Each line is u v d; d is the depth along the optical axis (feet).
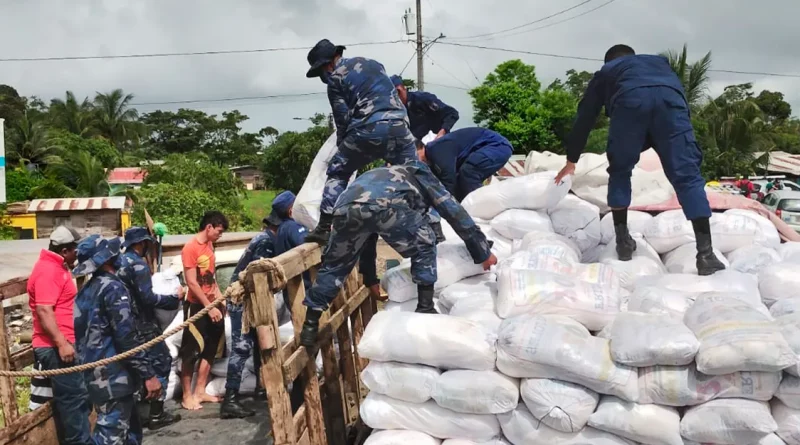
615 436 9.21
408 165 11.78
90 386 13.70
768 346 8.30
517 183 15.21
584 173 16.81
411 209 11.35
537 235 13.84
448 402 9.71
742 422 8.45
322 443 11.75
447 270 12.73
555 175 15.33
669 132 12.57
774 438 8.48
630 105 12.68
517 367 9.39
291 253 11.23
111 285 13.76
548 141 105.19
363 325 16.57
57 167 126.62
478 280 13.07
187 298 18.16
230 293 9.78
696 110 127.75
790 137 178.09
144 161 169.78
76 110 184.85
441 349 9.71
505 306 10.77
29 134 141.18
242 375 17.75
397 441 9.98
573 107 105.19
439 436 10.09
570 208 15.47
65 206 84.64
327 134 153.07
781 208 68.64
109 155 153.48
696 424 8.75
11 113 163.22
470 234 11.97
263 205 138.21
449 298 12.53
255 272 9.86
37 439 13.58
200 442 15.61
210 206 92.94
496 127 105.09
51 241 14.57
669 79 12.75
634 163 13.25
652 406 9.01
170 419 16.81
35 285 14.19
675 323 9.21
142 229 16.44
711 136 128.36
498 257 14.70
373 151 12.61
